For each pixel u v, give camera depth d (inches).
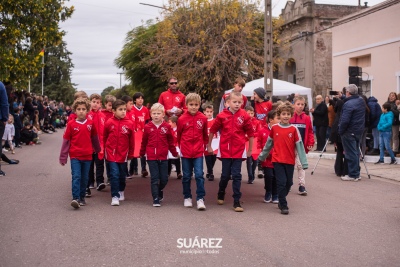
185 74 1213.1
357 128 424.8
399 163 542.0
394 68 826.2
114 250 213.5
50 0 901.8
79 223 261.6
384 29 848.9
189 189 311.4
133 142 324.8
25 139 767.7
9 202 313.3
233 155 303.7
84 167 308.2
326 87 1306.6
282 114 294.2
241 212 295.9
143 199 333.1
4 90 414.9
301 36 1306.6
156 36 1270.9
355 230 253.8
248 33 1206.3
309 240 233.3
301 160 292.7
